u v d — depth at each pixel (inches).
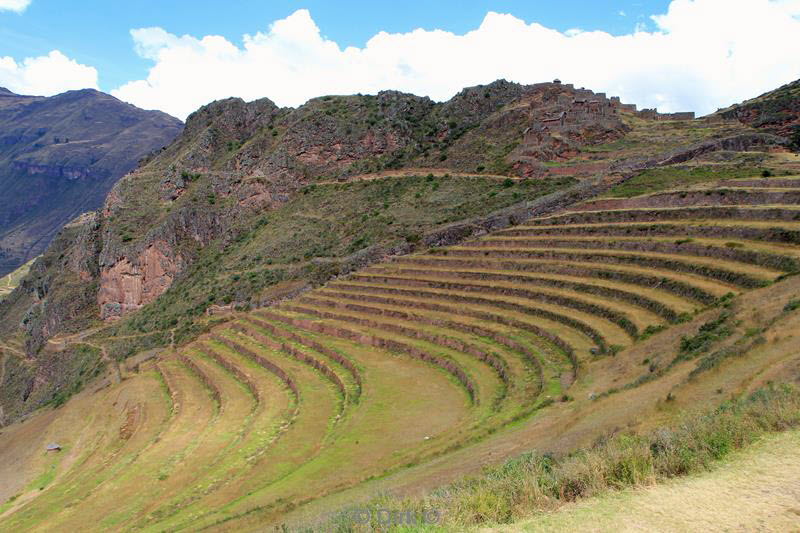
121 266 4977.9
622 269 2112.5
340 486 1190.9
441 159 4815.5
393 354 2285.9
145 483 1675.7
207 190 5551.2
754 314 1332.4
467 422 1450.5
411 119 5821.9
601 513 552.1
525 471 693.3
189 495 1475.1
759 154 3011.8
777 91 4800.7
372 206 4443.9
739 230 1979.6
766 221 2010.3
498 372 1830.7
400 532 608.7
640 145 3703.3
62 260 6309.1
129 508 1510.8
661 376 1224.8
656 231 2311.8
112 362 4013.3
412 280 2935.5
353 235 4055.1
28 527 1578.5
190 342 3636.8
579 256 2401.6
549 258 2532.0
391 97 6058.1
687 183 2810.0
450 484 827.4
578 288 2155.5
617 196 2930.6
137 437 2300.7
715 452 646.5
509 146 4448.8
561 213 2982.3
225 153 6112.2
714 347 1250.0
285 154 5511.8
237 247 4820.4
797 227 1819.6
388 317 2652.6
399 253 3472.0
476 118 5526.6
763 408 723.4
